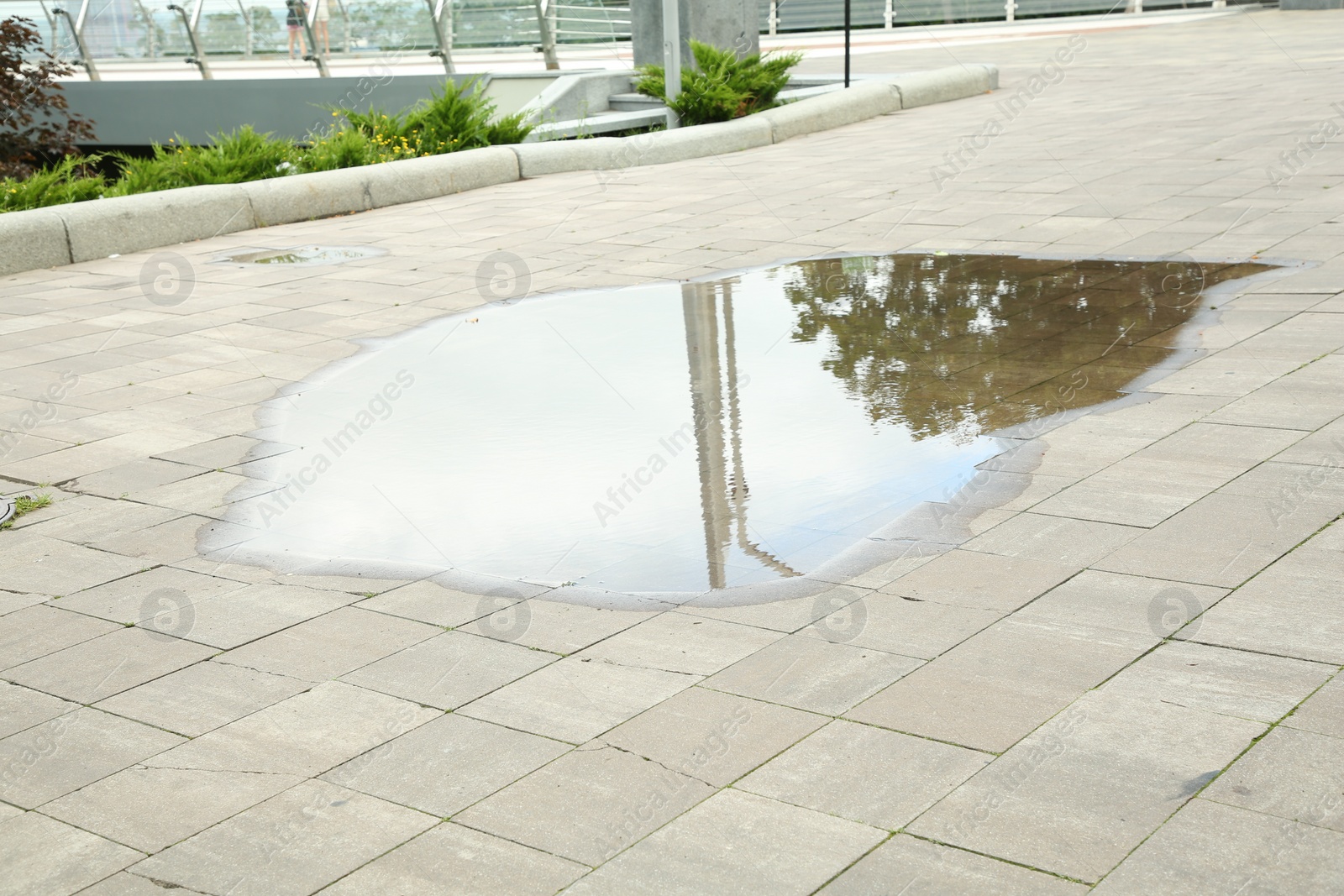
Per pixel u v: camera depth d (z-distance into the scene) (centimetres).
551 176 1719
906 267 1044
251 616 508
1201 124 1558
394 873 340
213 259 1298
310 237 1398
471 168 1650
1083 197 1225
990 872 322
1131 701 394
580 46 2572
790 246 1161
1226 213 1093
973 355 789
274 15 2412
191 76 2512
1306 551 480
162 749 412
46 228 1297
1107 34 3086
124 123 2522
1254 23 3069
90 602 528
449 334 945
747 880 326
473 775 384
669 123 1975
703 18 2295
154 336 990
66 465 702
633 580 520
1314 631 425
